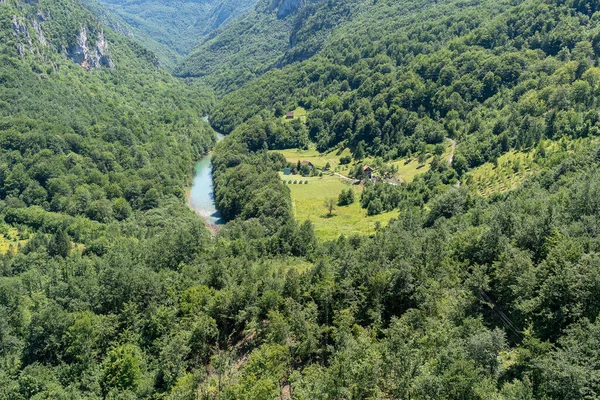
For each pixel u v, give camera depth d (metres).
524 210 71.81
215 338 67.38
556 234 53.41
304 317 57.19
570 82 174.75
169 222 156.75
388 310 59.94
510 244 58.91
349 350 46.34
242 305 68.12
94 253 131.12
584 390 32.94
